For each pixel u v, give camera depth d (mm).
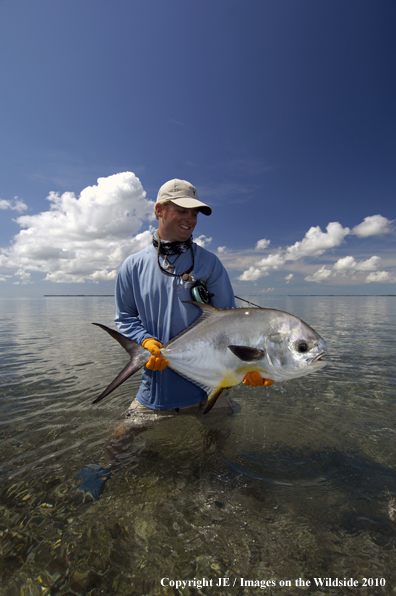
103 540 1611
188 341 2568
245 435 2732
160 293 2809
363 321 14211
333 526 1693
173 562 1488
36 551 1550
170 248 2791
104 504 1870
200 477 2125
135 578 1415
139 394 3033
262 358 2402
